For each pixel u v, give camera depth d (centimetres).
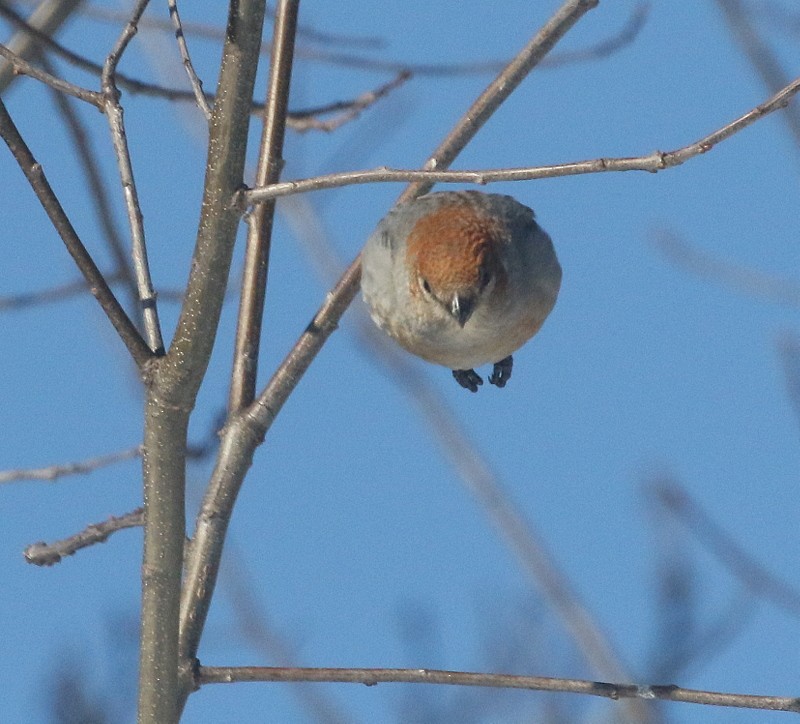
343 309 918
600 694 757
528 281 1053
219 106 688
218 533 838
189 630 798
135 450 1016
